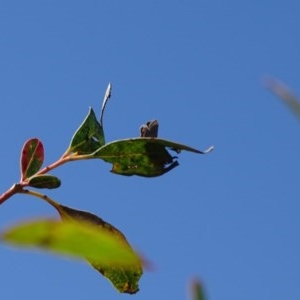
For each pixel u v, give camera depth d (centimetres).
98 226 154
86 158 156
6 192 153
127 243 155
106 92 158
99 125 158
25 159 155
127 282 156
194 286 75
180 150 155
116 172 157
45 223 79
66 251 81
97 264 154
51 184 153
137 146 155
